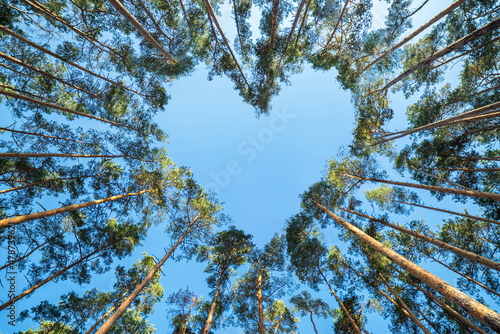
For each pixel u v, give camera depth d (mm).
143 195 13117
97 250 10953
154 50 10859
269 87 13086
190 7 10586
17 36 7129
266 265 14867
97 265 11055
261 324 11555
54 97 10297
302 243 13719
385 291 12305
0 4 7523
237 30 11203
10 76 9031
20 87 9320
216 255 14125
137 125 12500
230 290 14094
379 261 11906
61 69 10180
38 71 7988
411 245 12422
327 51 12555
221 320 13578
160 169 14055
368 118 12242
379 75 12727
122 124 11859
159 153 13859
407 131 10594
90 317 10984
